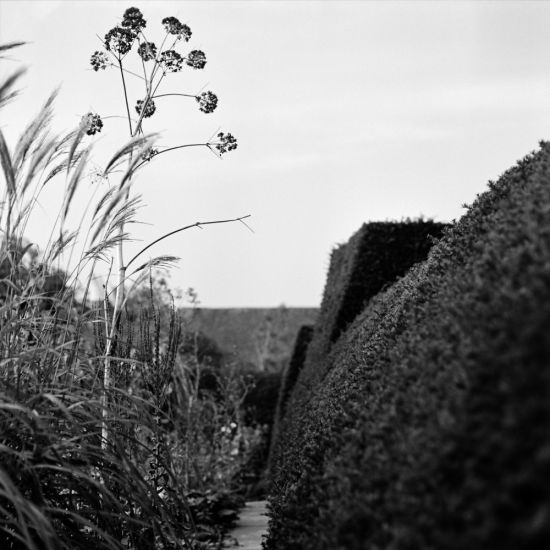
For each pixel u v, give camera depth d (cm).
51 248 375
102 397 373
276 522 342
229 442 974
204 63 521
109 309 464
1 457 312
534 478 158
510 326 193
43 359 358
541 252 212
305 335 1416
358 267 929
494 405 182
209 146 500
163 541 352
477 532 162
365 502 215
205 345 1478
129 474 338
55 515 316
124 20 512
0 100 333
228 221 454
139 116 502
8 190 350
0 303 375
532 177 278
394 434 226
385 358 314
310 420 478
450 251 337
